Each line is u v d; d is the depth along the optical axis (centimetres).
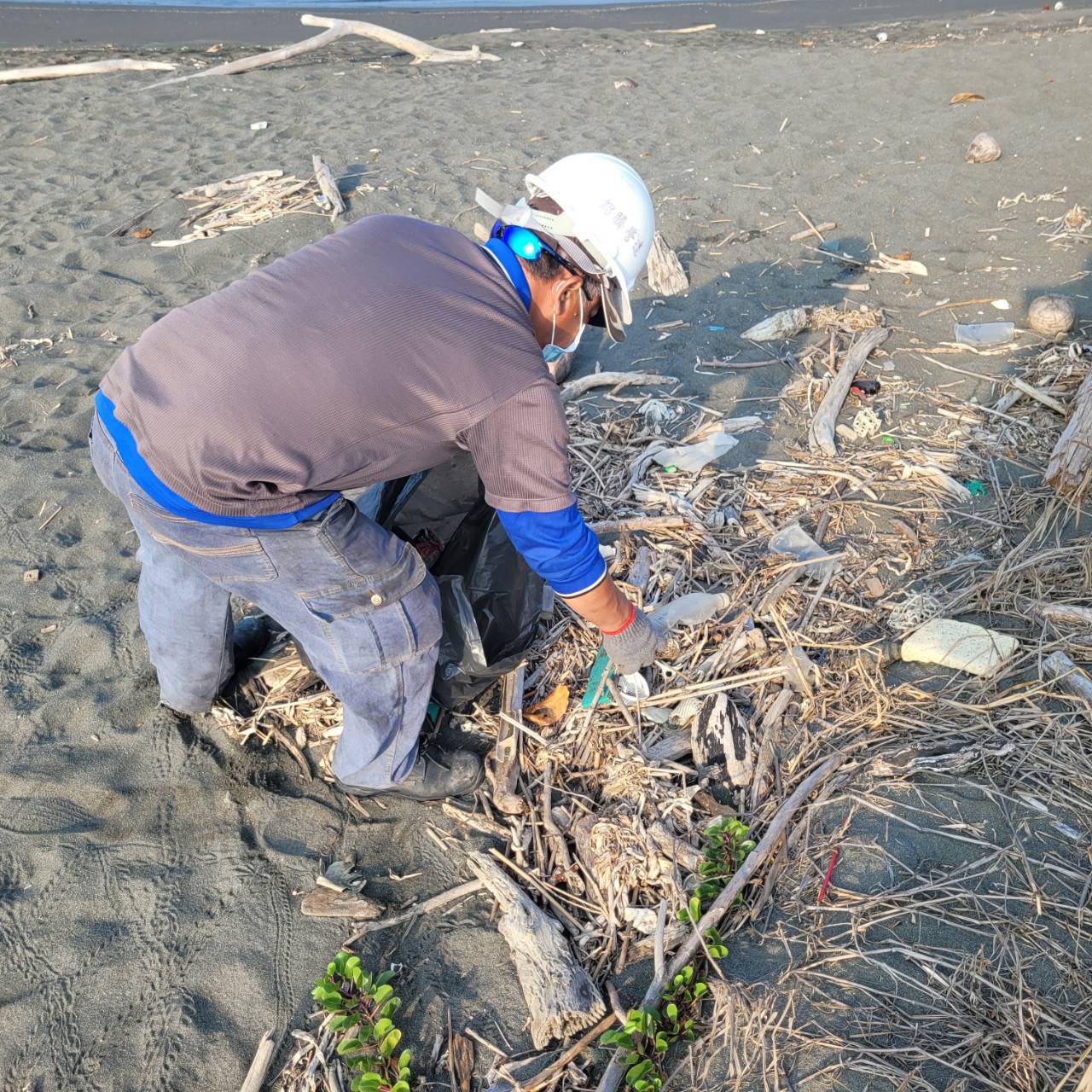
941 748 262
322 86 897
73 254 578
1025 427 382
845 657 293
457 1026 215
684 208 595
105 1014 217
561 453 191
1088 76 757
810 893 232
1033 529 332
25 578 343
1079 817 241
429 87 879
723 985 213
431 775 257
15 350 484
